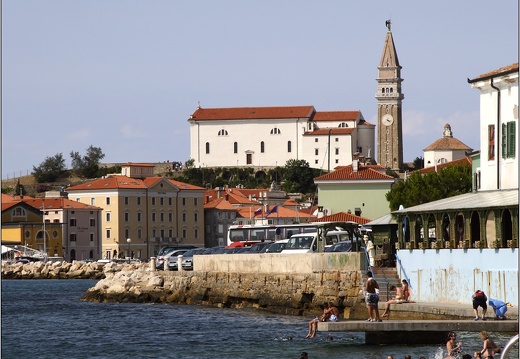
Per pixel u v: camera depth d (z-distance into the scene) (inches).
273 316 5556.1
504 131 4837.6
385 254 5570.9
